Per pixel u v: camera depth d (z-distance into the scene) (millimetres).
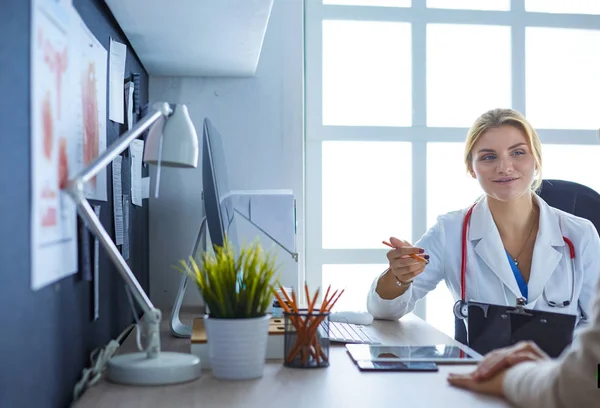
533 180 1976
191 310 2062
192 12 1524
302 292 2324
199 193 2271
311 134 2588
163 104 1081
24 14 798
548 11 2719
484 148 1952
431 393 965
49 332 917
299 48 2326
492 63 2715
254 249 1237
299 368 1140
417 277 2018
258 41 1803
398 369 1117
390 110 2650
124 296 1615
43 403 884
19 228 777
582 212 2160
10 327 745
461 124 2699
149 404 915
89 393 979
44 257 870
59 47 965
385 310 1771
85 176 934
